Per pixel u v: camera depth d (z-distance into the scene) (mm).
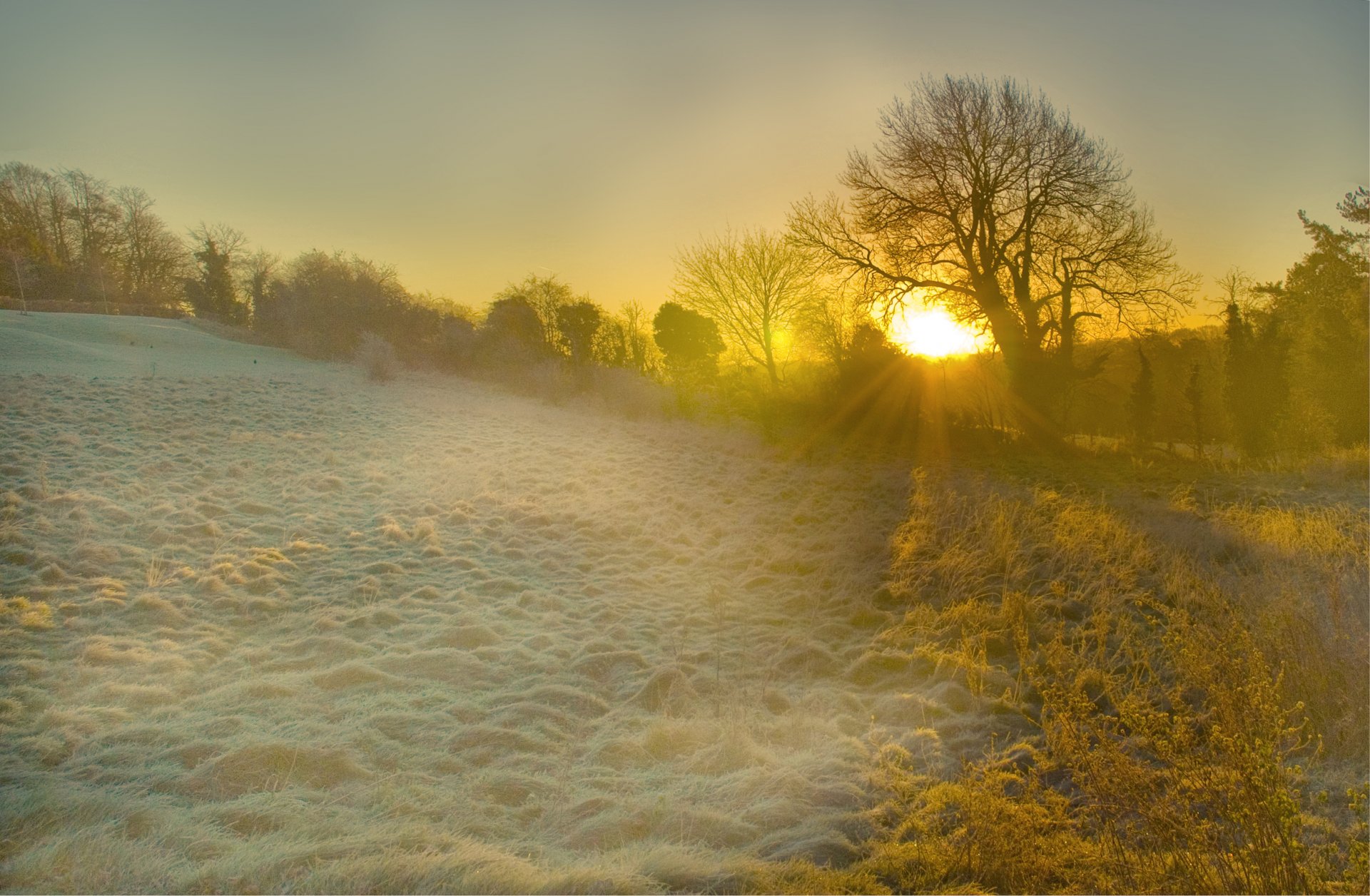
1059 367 27547
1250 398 23375
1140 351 26391
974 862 4086
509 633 8211
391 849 4043
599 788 5121
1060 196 27453
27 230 42656
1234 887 3500
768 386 30969
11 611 7711
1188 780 4066
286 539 11062
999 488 16875
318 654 7434
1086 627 8266
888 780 5090
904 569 10477
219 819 4512
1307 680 5723
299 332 35531
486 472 15992
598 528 12844
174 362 26828
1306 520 12383
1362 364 25000
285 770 5152
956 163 27938
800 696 6828
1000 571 10156
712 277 34344
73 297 44312
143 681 6672
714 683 7023
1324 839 4070
